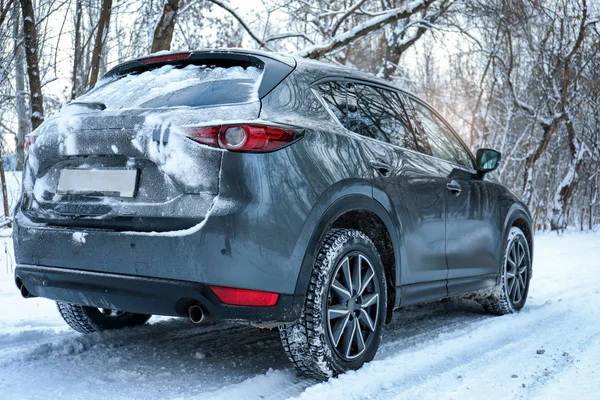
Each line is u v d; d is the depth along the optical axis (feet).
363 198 10.03
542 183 67.67
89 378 9.61
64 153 9.45
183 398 8.61
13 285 17.94
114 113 9.23
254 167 8.43
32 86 23.52
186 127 8.56
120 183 8.97
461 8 46.34
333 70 11.09
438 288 12.41
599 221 63.26
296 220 8.75
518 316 14.97
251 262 8.32
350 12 33.14
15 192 30.96
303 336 9.10
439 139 13.64
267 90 9.36
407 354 10.95
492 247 14.55
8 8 25.30
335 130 10.07
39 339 12.20
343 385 9.03
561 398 8.28
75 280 9.12
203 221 8.21
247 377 9.82
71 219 9.27
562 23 50.62
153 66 11.00
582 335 12.61
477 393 8.72
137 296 8.68
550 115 51.78
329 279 9.29
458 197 13.01
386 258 10.96
